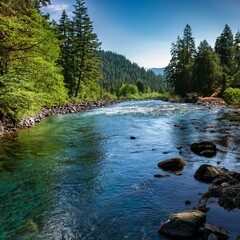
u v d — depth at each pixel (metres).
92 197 7.12
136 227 5.58
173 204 6.51
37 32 19.41
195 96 51.56
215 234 4.86
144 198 6.93
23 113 19.62
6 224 5.84
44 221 5.94
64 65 51.97
